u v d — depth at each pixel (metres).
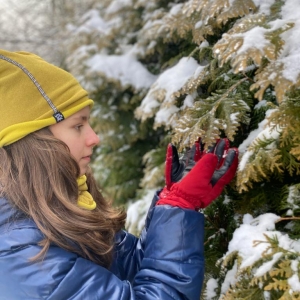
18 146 0.95
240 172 1.18
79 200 1.05
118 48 2.67
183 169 1.18
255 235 1.14
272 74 0.97
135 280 0.99
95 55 2.71
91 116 2.73
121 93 2.69
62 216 0.93
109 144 2.78
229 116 1.25
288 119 1.08
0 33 6.57
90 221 0.96
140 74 2.50
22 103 0.96
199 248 0.99
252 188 1.34
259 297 1.12
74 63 2.83
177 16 1.58
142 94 2.47
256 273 1.05
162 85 1.63
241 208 1.36
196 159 1.18
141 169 2.76
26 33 6.55
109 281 0.91
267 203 1.35
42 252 0.87
